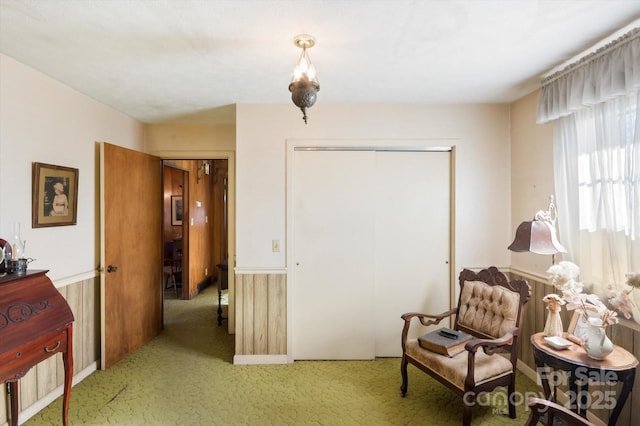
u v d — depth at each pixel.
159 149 3.78
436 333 2.48
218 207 6.72
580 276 2.23
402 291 3.17
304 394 2.53
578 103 2.19
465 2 1.58
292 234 3.07
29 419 2.21
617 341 2.00
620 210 1.96
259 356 3.04
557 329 2.05
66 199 2.60
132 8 1.61
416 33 1.87
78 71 2.36
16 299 1.76
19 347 1.67
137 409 2.33
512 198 3.10
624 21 1.75
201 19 1.71
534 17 1.72
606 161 2.05
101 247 2.91
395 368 2.96
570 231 2.36
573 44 2.00
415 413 2.31
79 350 2.72
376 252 3.16
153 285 3.65
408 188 3.16
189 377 2.78
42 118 2.39
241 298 3.04
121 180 3.13
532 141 2.81
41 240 2.38
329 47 2.02
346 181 3.12
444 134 3.10
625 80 1.86
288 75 2.43
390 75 2.45
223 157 3.79
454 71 2.38
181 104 3.09
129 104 3.09
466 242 3.12
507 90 2.77
